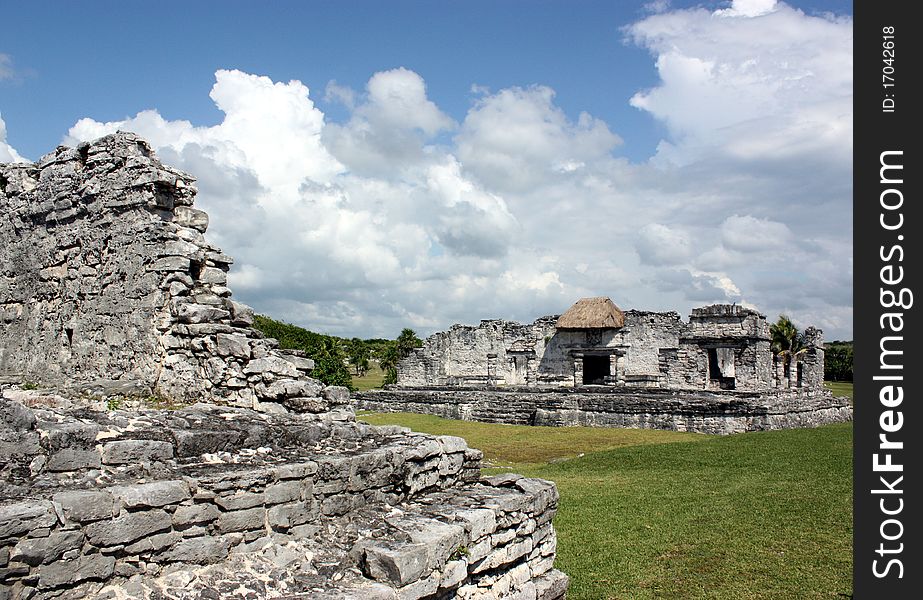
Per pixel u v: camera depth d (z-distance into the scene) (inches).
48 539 237.6
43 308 575.2
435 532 317.4
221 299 510.6
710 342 1599.4
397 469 368.2
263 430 353.4
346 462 340.8
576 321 1935.3
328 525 329.7
